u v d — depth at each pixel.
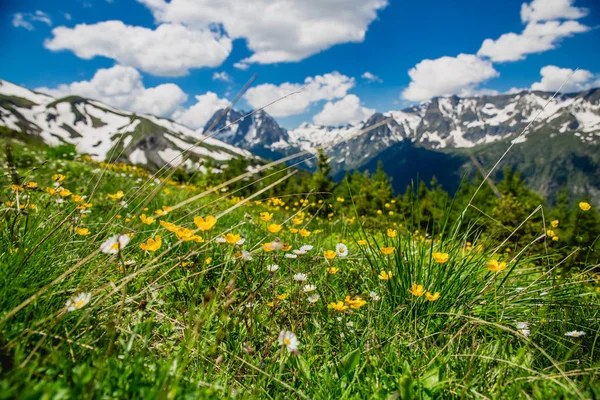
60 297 1.94
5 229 2.32
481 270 2.80
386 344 2.14
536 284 2.86
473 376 1.82
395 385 1.78
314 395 1.77
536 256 3.03
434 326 2.37
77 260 2.22
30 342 1.61
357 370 1.89
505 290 2.72
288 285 2.76
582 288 2.80
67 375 1.44
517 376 1.80
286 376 1.96
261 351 2.13
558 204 43.56
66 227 2.46
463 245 2.90
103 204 4.86
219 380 1.77
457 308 2.53
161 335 2.09
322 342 2.18
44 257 2.13
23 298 1.81
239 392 1.70
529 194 30.27
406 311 2.48
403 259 2.76
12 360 1.43
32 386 1.29
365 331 2.21
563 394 1.63
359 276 2.98
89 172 7.82
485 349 2.06
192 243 3.16
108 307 1.99
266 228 4.03
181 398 1.40
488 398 1.64
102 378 1.42
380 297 2.59
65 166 8.57
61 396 1.21
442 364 1.82
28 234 2.31
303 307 2.41
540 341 2.24
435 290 2.56
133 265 2.51
